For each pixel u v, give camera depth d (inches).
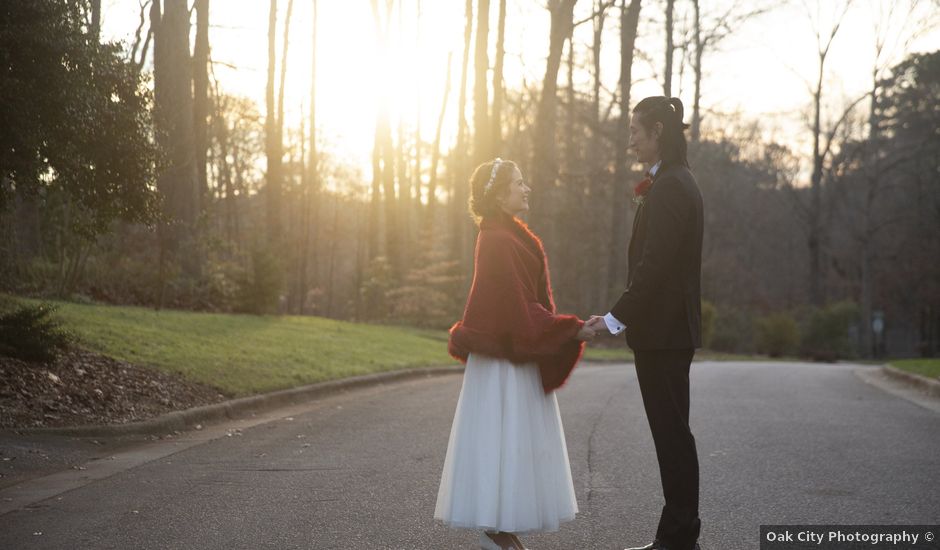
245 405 402.6
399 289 1135.0
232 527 197.8
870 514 212.2
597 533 195.2
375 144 1483.8
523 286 168.7
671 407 168.2
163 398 373.7
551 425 172.4
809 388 543.2
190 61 798.5
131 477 252.8
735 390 517.7
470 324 168.7
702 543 187.6
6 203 396.8
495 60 1101.1
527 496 165.5
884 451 299.3
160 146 407.8
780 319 1635.1
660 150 172.4
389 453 293.7
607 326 166.4
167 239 746.8
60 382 355.9
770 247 2605.8
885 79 1779.0
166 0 786.2
